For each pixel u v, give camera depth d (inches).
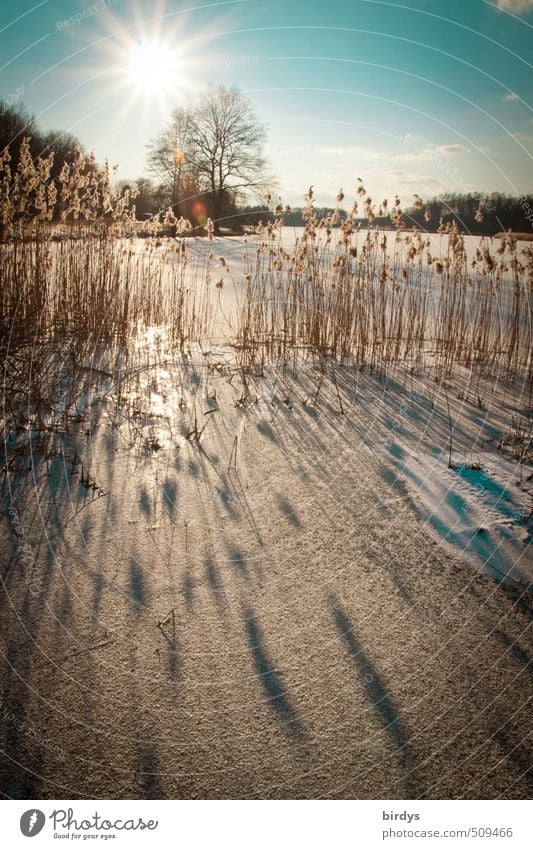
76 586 94.1
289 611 91.0
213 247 514.0
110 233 257.6
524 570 102.0
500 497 127.3
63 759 64.9
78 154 237.0
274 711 72.5
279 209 254.7
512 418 183.5
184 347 260.7
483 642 85.3
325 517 119.4
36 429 152.7
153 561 102.0
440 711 73.0
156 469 137.2
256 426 169.3
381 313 260.4
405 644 84.6
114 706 72.1
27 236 228.8
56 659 79.0
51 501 119.3
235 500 125.0
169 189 622.5
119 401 178.4
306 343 262.8
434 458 149.3
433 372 243.6
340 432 167.3
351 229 245.8
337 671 79.2
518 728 70.7
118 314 257.1
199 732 69.2
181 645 82.9
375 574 101.0
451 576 100.7
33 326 213.9
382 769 65.4
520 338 261.7
